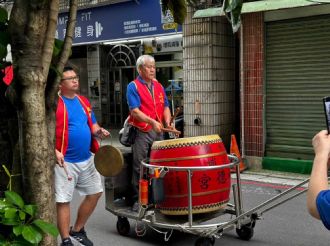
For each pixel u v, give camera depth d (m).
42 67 2.00
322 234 5.27
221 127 9.74
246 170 8.98
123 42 13.56
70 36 2.16
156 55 12.98
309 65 8.39
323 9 8.04
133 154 5.30
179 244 5.00
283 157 8.85
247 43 8.96
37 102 1.98
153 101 5.32
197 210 4.49
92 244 4.72
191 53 9.73
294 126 8.70
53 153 2.12
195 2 3.19
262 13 8.72
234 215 5.06
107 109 15.03
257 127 9.02
